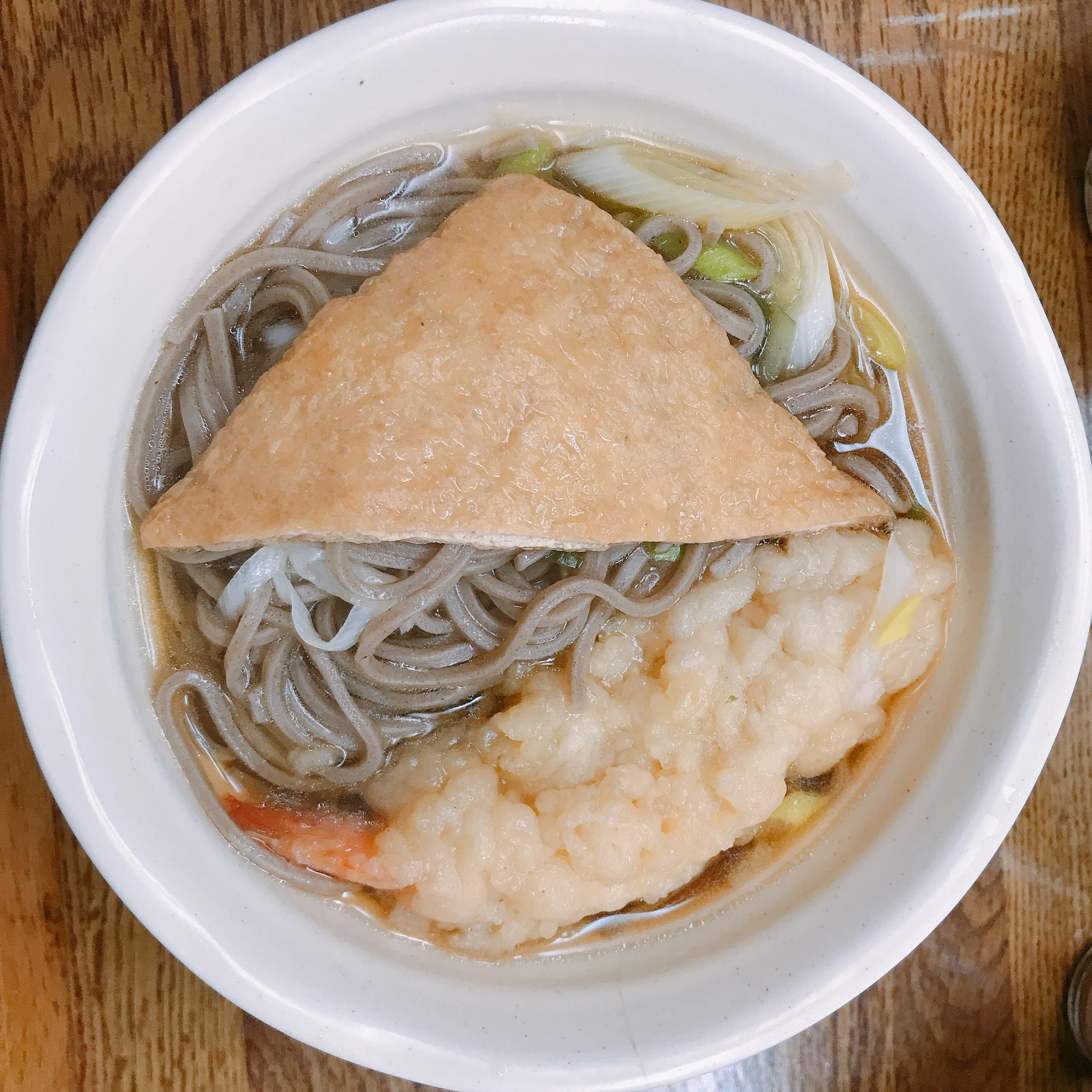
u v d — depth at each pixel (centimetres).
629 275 21
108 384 20
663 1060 20
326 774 22
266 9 23
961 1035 24
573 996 21
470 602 22
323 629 22
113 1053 22
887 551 23
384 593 21
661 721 22
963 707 22
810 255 23
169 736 21
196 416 21
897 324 23
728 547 23
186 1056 23
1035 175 25
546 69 21
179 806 21
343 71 20
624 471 20
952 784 22
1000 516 22
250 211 21
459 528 20
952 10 25
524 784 22
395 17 20
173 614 21
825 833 23
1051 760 25
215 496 20
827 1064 24
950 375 23
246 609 21
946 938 25
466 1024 20
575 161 22
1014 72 25
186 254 20
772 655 23
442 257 20
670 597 22
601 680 23
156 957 23
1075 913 25
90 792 19
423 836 21
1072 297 25
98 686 20
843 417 24
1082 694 25
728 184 22
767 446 21
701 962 22
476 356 20
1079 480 21
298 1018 20
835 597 23
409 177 22
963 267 22
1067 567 21
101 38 23
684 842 22
